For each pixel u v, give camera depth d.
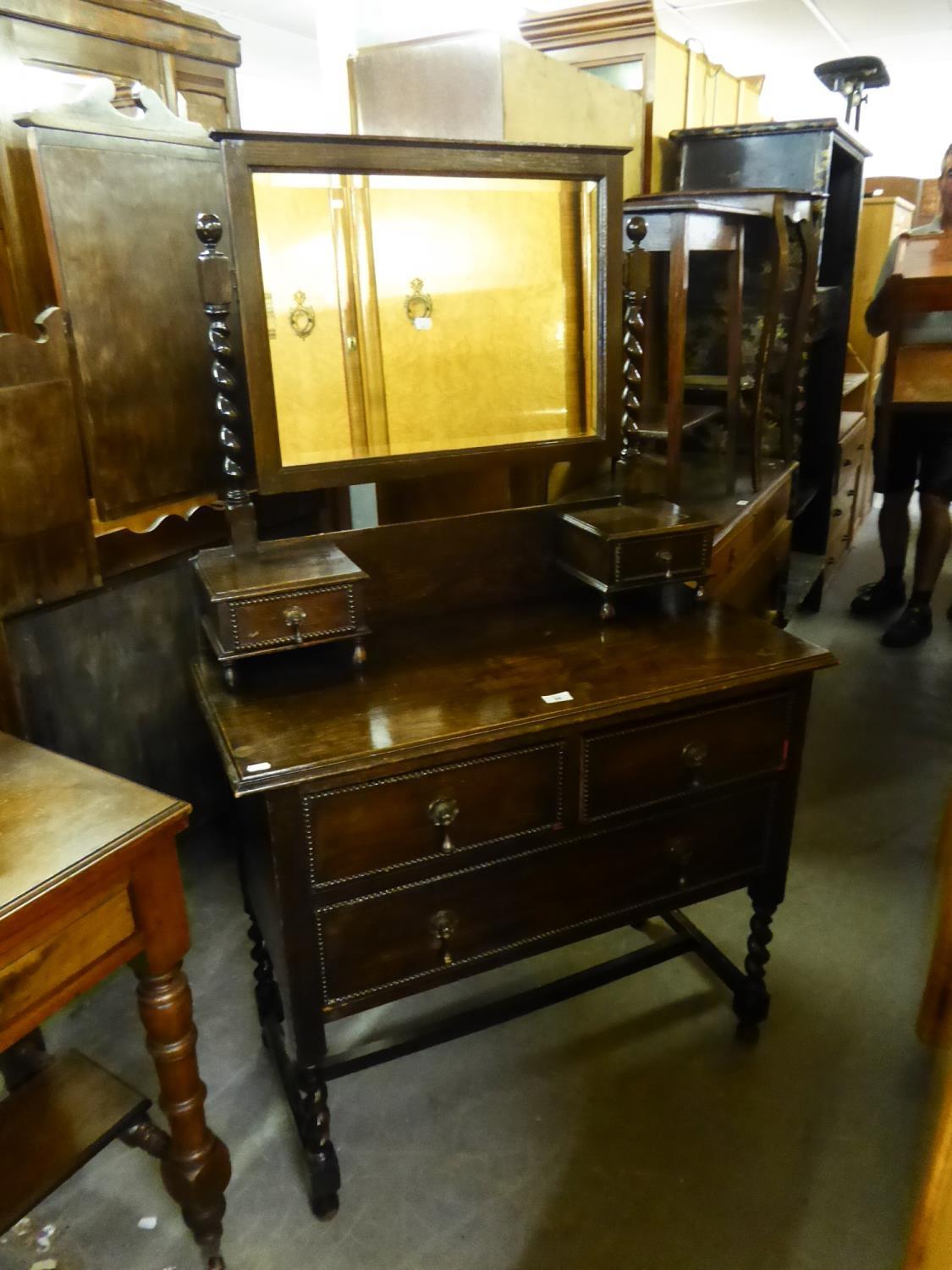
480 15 4.50
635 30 2.51
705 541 1.70
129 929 1.16
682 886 1.63
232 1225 1.48
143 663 2.09
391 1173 1.56
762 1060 1.77
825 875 2.31
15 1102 1.37
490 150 1.50
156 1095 1.71
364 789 1.28
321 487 1.56
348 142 1.40
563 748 1.40
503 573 1.77
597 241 1.63
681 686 1.44
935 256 3.16
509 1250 1.43
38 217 2.70
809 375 3.71
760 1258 1.41
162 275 1.85
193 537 2.15
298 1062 1.39
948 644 3.69
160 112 1.83
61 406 1.71
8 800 1.17
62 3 2.63
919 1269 0.48
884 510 3.83
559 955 2.05
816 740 2.96
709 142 2.90
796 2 4.65
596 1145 1.61
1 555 1.70
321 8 2.40
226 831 2.46
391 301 1.52
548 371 1.68
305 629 1.43
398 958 1.41
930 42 5.56
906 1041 1.81
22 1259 1.43
